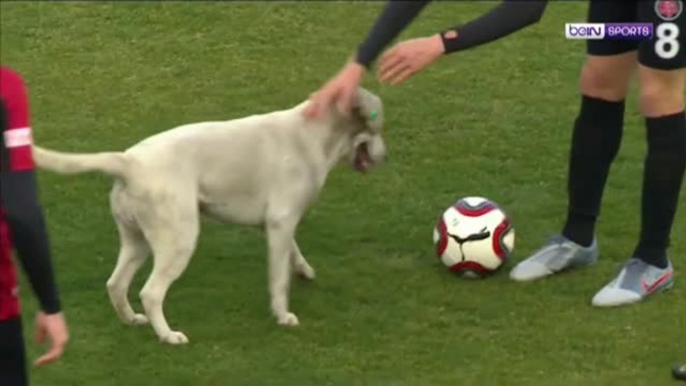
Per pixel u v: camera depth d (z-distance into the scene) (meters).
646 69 10.12
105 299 10.66
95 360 9.61
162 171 9.53
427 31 18.02
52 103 15.48
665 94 10.16
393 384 9.23
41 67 16.66
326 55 17.23
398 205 12.72
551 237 11.29
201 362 9.59
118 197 9.66
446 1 19.23
